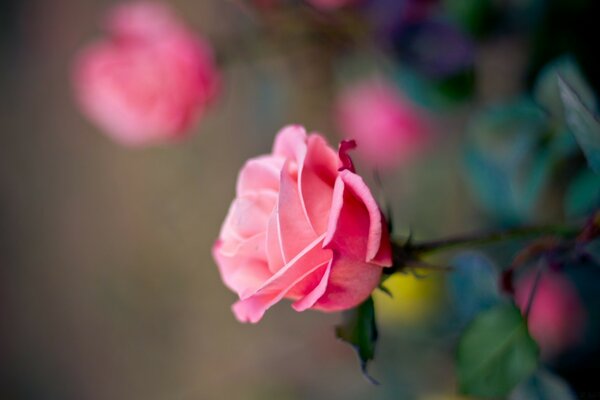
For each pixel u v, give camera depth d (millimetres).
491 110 519
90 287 1376
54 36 1357
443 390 691
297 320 1042
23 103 1430
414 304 613
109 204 1331
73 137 1376
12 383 1488
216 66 635
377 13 585
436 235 781
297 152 363
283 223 355
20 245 1479
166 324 1265
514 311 402
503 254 523
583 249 394
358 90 743
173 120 610
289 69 751
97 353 1378
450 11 572
